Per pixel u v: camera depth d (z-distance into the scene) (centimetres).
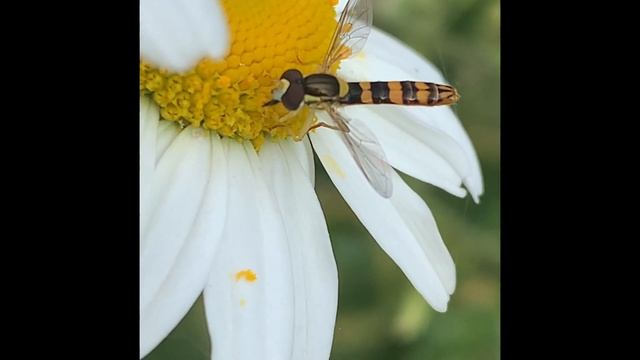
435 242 10
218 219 9
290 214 10
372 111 10
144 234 9
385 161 10
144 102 9
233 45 9
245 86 10
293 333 9
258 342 9
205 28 9
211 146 9
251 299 9
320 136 10
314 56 10
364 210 10
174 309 9
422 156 10
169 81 9
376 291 12
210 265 9
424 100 10
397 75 11
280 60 10
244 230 9
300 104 10
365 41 10
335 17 10
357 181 10
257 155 10
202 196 9
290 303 9
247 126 10
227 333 9
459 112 12
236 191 9
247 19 9
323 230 10
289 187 10
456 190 10
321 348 10
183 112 9
